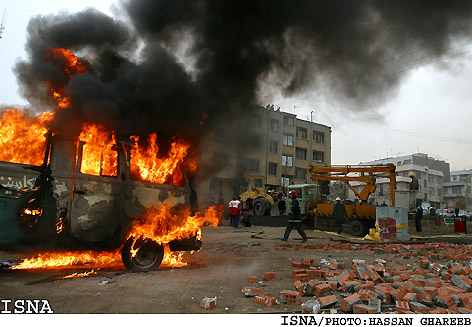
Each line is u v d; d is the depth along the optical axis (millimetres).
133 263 5469
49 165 4836
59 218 4762
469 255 7762
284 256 7852
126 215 5414
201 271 5785
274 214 21172
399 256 8070
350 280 4957
